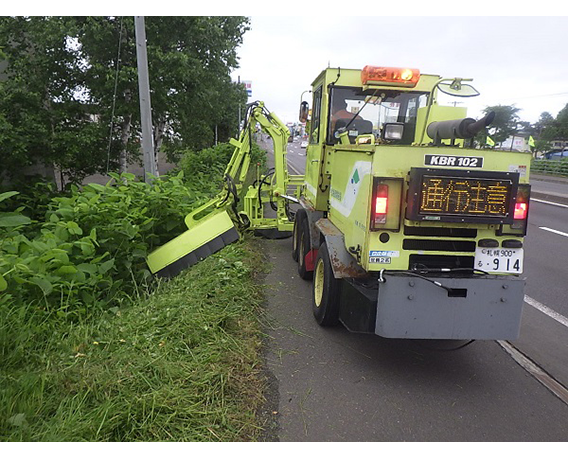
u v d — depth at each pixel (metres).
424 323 3.38
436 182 3.25
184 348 3.62
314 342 4.19
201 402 2.98
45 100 10.42
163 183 7.56
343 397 3.31
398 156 3.33
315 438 2.82
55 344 3.51
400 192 3.35
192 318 4.05
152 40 10.95
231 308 4.50
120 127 11.62
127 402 2.81
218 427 2.80
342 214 4.30
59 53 10.25
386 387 3.48
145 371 3.21
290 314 4.84
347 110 5.46
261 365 3.69
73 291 4.12
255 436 2.79
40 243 4.19
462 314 3.39
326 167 5.48
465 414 3.16
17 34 10.43
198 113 13.58
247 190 8.64
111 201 5.82
